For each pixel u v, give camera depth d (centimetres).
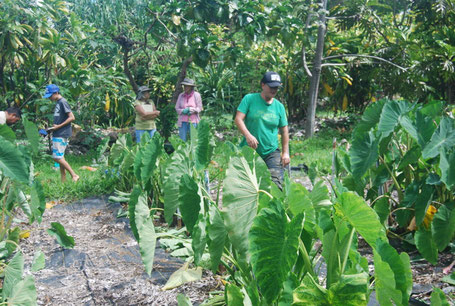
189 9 972
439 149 356
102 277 372
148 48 1508
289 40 984
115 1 1770
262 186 266
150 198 543
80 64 1379
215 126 1294
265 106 463
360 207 201
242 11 945
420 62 1241
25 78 1155
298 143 1105
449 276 325
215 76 1403
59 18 1146
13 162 313
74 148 1111
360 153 379
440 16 1352
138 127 841
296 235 188
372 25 1355
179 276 319
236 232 219
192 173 300
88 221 541
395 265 199
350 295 185
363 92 1460
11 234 392
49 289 355
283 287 196
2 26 995
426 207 360
